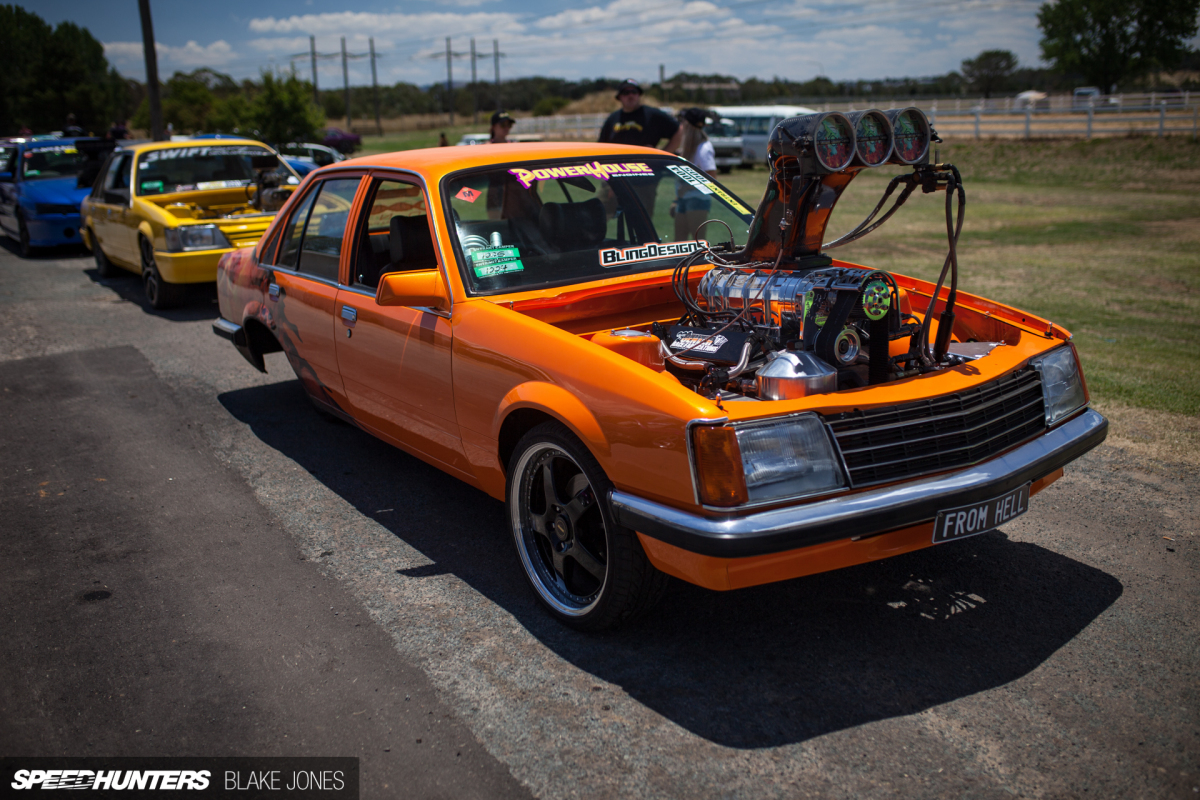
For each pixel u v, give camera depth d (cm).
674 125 851
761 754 232
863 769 225
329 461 466
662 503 248
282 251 467
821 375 253
